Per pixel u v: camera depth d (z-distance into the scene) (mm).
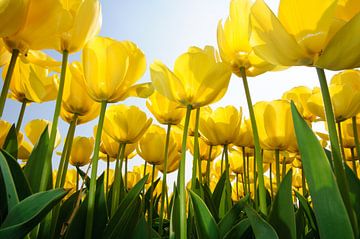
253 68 283
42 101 298
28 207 159
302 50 160
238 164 614
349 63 151
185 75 253
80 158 485
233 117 376
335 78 354
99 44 243
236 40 273
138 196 249
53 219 223
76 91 295
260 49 174
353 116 339
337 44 148
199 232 209
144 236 230
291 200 193
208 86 250
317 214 144
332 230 139
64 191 165
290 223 190
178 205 243
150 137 446
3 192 178
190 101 251
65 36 233
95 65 240
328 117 159
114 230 214
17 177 199
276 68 276
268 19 166
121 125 349
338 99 310
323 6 153
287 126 331
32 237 204
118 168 349
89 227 208
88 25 236
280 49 163
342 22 155
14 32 205
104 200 234
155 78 255
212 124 376
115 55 240
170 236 245
